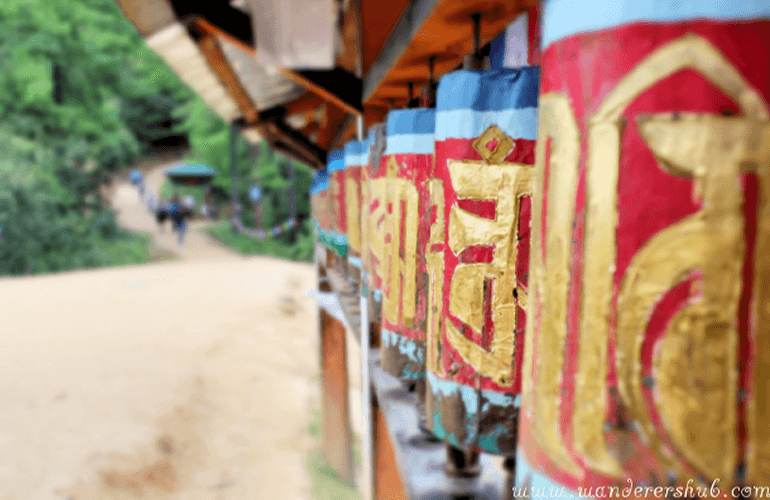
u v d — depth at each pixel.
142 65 25.72
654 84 0.46
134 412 5.80
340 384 6.77
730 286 0.45
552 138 0.54
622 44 0.47
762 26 0.43
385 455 2.12
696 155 0.45
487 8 1.02
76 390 6.11
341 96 2.34
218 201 30.53
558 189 0.54
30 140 19.98
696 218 0.46
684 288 0.47
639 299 0.48
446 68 1.56
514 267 0.87
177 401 6.30
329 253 4.44
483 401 0.91
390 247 1.37
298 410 7.78
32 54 19.77
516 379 0.89
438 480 1.14
